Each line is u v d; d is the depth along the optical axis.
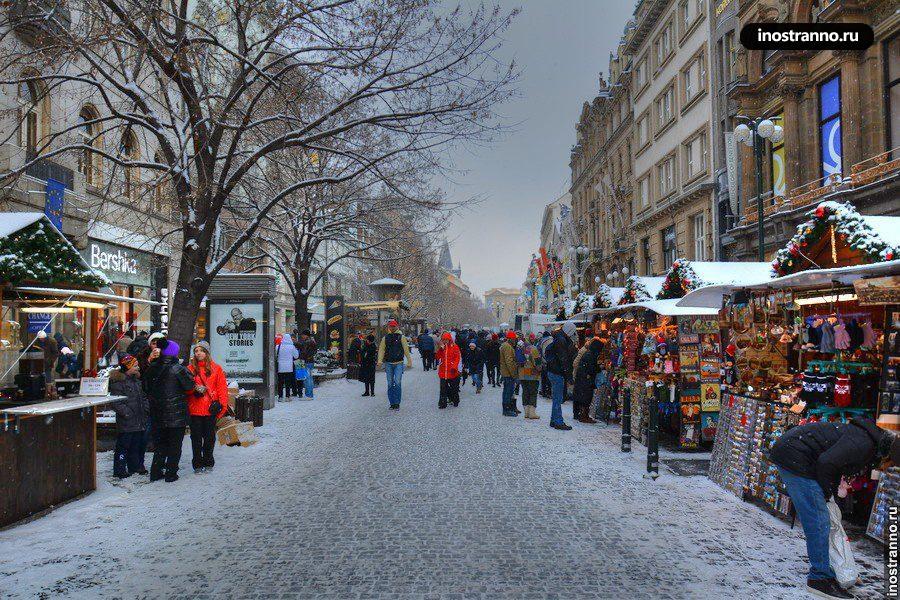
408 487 7.22
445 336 15.16
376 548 5.16
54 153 10.17
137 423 7.88
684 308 9.51
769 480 6.16
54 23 10.59
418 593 4.26
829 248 6.75
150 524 5.88
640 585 4.39
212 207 10.91
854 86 17.16
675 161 32.69
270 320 14.76
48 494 6.27
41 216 6.99
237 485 7.39
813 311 7.68
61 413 6.53
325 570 4.68
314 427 11.91
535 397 13.13
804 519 4.31
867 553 4.98
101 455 9.36
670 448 9.64
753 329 7.64
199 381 8.16
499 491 7.02
